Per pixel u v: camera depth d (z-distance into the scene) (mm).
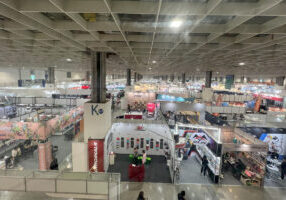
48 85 18156
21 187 4496
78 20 3121
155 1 2629
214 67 13781
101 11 2646
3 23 3617
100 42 5406
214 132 7145
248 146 6445
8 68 19844
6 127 7379
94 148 6781
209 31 3697
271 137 8625
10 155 8664
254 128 8719
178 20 3182
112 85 29484
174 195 5871
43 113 11031
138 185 6438
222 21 3533
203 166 7227
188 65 12602
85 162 7020
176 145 7254
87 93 18891
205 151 7727
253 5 2588
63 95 18578
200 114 12547
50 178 4488
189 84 32250
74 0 2592
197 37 4688
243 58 8141
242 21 2961
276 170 7699
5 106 12320
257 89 22688
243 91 23172
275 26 3199
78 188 4484
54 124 8234
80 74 36594
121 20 3541
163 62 10820
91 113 7098
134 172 6844
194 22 3271
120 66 15273
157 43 5637
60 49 6410
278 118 11211
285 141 8617
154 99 19188
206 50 6297
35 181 4488
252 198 5812
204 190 6199
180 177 7008
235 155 8141
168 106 12469
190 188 6305
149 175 7184
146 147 9289
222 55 7219
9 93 15164
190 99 14820
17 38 4559
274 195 6000
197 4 2639
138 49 6598
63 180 4469
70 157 8578
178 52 6867
